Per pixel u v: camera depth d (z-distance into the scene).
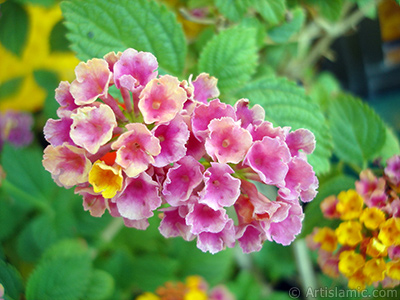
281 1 0.14
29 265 0.19
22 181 0.20
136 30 0.12
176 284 0.19
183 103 0.10
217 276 0.21
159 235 0.20
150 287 0.19
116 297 0.19
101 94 0.10
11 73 0.23
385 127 0.15
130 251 0.20
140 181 0.10
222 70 0.13
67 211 0.19
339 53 0.26
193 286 0.19
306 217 0.14
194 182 0.10
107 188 0.09
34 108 0.27
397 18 0.21
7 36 0.17
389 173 0.12
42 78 0.20
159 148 0.09
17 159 0.20
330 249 0.13
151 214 0.10
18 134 0.22
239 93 0.13
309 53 0.23
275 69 0.23
